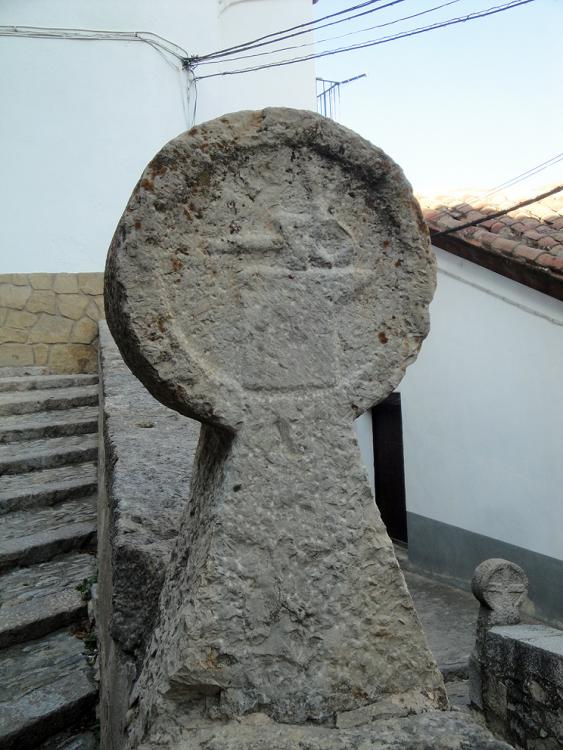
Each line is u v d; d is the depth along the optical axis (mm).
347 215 1516
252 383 1442
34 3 6750
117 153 7008
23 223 6742
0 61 6699
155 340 1350
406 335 1560
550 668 2932
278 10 9039
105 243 6969
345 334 1518
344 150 1476
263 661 1369
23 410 5258
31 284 6758
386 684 1451
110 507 2197
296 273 1477
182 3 7484
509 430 6312
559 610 5848
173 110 7355
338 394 1504
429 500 7180
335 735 1346
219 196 1401
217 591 1350
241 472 1410
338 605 1435
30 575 3229
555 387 5859
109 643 2029
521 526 6199
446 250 6602
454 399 6855
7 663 2584
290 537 1420
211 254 1401
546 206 6398
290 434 1457
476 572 3852
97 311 6902
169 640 1391
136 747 1303
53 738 2270
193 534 1513
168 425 3170
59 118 6844
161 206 1346
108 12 6977
